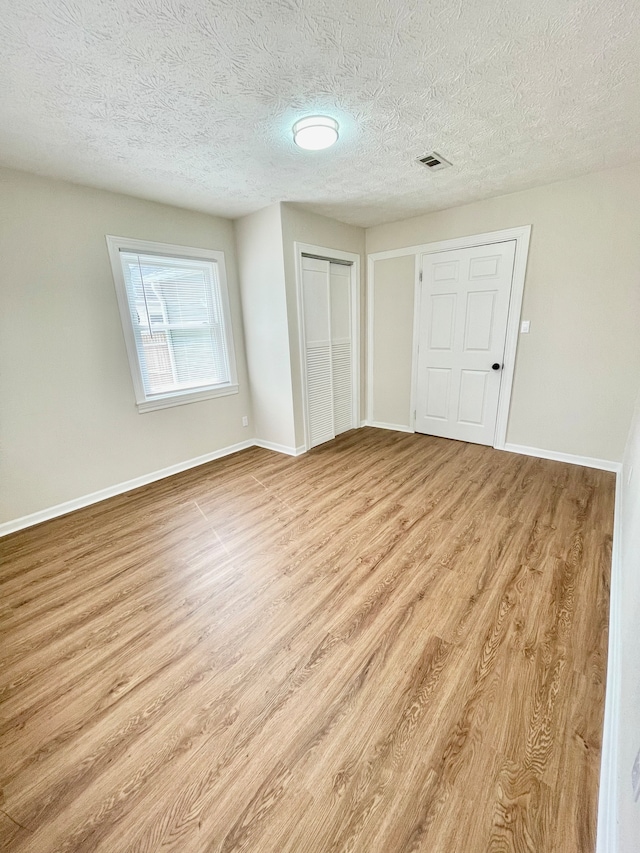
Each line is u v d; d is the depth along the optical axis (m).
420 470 3.26
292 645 1.55
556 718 1.22
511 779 1.06
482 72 1.55
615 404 2.99
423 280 3.86
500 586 1.83
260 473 3.39
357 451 3.84
